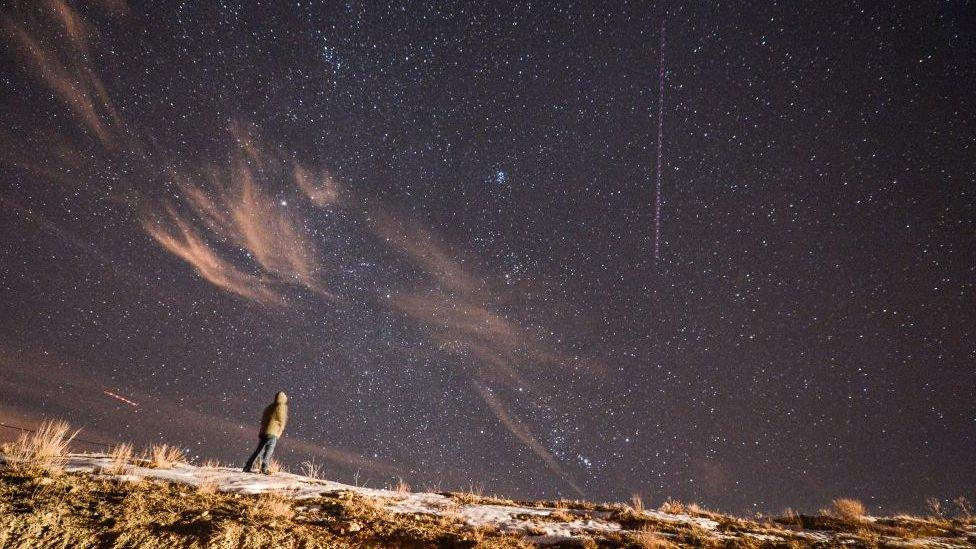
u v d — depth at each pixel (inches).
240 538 127.0
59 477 149.9
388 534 151.9
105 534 115.6
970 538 196.4
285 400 269.7
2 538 104.4
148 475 186.4
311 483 228.7
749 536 184.5
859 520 227.5
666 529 192.1
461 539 154.5
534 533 172.9
